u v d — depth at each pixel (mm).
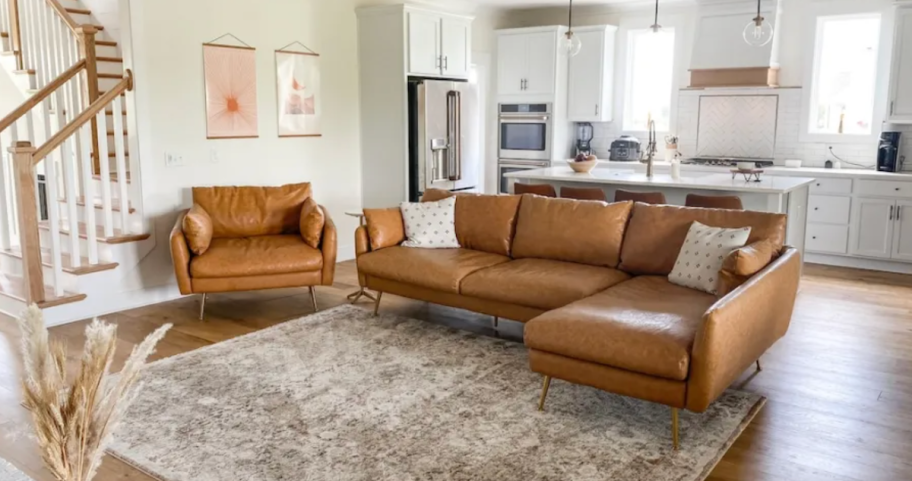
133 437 3098
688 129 8125
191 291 4762
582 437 3107
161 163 5316
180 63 5355
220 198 5367
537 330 3260
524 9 8797
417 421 3266
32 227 4562
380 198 6926
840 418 3328
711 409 3402
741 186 5203
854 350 4277
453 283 4352
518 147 8656
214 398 3520
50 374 1199
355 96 6863
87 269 4875
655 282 3963
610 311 3312
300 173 6422
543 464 2869
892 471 2834
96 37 6363
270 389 3635
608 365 3096
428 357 4125
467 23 7277
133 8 4992
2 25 6492
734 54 7277
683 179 5766
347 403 3463
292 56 6188
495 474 2787
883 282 6082
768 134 7629
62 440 1208
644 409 3406
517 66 8508
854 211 6633
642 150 8453
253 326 4758
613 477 2764
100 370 1243
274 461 2891
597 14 8586
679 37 8039
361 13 6699
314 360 4062
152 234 5285
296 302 5363
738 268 3383
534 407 3426
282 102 6156
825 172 6730
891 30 6832
